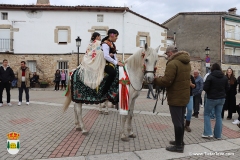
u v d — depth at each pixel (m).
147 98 13.70
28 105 10.16
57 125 6.53
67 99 5.76
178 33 30.86
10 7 20.78
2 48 21.33
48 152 4.33
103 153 4.34
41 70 21.61
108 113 8.46
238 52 30.98
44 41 21.56
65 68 21.86
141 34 22.27
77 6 21.31
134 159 4.09
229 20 29.42
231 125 7.12
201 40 29.36
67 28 21.45
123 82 4.78
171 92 4.46
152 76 4.50
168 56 4.79
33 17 21.42
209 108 5.50
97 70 5.04
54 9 21.12
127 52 21.69
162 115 8.47
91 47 5.27
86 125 6.57
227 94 7.96
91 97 5.22
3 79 9.72
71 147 4.63
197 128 6.63
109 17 21.53
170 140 5.29
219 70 5.55
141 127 6.50
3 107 9.55
